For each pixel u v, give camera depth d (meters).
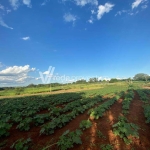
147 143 6.32
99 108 10.87
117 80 103.38
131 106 14.46
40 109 14.70
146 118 10.05
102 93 30.16
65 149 5.54
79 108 11.89
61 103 19.06
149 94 26.41
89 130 7.79
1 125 7.37
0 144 6.45
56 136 7.17
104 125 8.65
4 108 15.33
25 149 5.61
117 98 18.62
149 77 96.69
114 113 11.55
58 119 8.47
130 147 5.93
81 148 5.89
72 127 8.40
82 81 112.00
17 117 9.81
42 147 6.07
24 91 53.78
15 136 7.52
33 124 9.30
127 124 6.98
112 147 5.91
